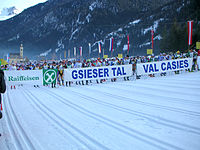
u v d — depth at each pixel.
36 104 8.08
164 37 70.75
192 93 9.06
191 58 17.67
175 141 3.96
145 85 12.30
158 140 4.03
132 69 15.91
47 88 13.56
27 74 14.35
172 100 7.82
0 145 4.04
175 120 5.31
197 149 3.59
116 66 15.43
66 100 8.71
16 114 6.50
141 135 4.33
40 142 4.13
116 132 4.56
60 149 3.75
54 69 14.30
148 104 7.33
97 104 7.64
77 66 16.03
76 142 4.07
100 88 12.13
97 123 5.28
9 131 4.88
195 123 5.02
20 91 12.34
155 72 16.45
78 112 6.52
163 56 18.11
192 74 16.28
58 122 5.48
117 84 13.62
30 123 5.47
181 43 59.56
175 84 11.98
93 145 3.88
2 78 4.64
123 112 6.33
